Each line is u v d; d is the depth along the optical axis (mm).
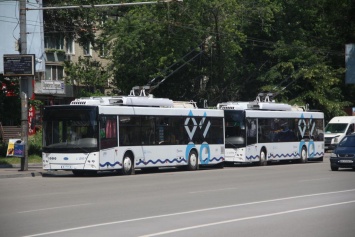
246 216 18062
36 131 53375
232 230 15438
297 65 73375
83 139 34438
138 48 61219
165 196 23906
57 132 34938
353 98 79188
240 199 22781
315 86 72938
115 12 64812
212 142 43688
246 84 74000
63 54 73375
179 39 61781
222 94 68375
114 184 29797
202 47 65250
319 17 74812
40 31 51219
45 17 61969
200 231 15258
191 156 41750
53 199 22984
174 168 44375
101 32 71375
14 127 58594
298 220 17250
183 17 61812
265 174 37062
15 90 49719
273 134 49094
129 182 31062
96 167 34250
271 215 18266
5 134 57719
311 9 74562
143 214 18547
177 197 23531
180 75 66875
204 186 28516
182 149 40906
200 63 66500
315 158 54938
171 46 61781
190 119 41750
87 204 21250
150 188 27500
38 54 51094
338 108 73750
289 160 53406
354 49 44406
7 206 20828
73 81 68812
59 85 65750
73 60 75188
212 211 19234
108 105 35750
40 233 15055
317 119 55156
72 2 60781
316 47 74438
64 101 70750
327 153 70812
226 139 46219
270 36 73250
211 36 65000
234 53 65938
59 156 34688
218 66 66250
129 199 22844
